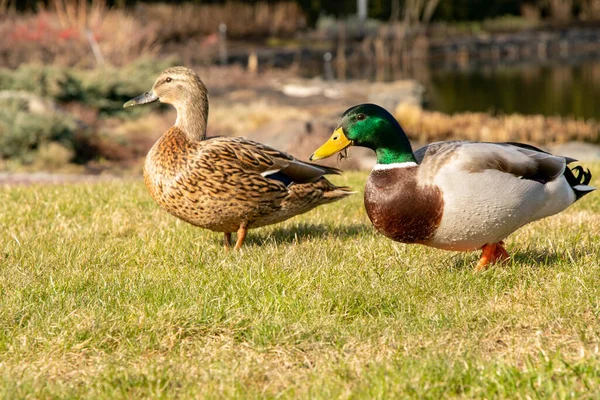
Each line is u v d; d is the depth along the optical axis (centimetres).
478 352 386
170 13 4303
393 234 471
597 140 2397
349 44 4819
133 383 366
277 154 600
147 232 664
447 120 2553
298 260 543
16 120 1759
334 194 620
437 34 5375
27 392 355
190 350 409
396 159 468
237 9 4750
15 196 856
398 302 459
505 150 461
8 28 3092
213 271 530
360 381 359
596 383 339
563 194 476
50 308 459
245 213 592
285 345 407
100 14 3325
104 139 1945
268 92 3150
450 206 451
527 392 338
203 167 576
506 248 572
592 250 559
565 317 422
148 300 472
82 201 815
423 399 341
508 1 5969
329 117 2475
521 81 3809
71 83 2302
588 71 4103
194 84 613
